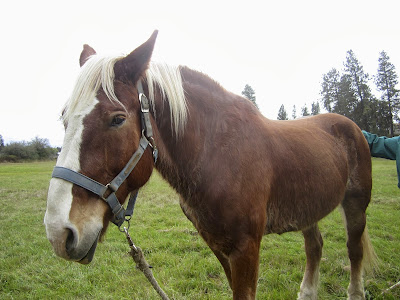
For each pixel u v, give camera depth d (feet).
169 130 5.69
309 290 8.85
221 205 5.57
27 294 9.80
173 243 13.76
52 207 3.95
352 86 118.01
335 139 9.18
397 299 8.38
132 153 4.67
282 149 6.81
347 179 9.18
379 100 117.60
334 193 8.21
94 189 4.24
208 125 6.03
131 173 4.74
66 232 3.94
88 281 10.38
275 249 12.98
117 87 4.66
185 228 16.20
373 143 10.82
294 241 14.23
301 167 7.06
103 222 4.65
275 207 6.71
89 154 4.23
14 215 20.84
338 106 120.26
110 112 4.37
